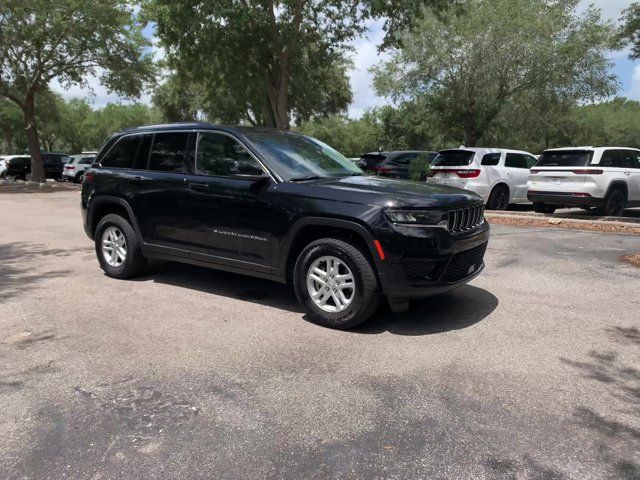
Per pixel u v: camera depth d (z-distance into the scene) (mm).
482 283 6082
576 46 22484
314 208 4527
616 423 3023
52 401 3275
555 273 6527
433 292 4375
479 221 4953
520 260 7281
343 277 4461
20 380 3557
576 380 3564
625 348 4125
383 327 4594
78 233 10055
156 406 3221
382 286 4266
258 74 18484
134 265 6125
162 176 5719
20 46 22734
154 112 46969
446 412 3143
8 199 18109
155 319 4805
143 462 2664
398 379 3574
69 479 2529
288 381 3551
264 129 5699
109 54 23266
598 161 11102
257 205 4906
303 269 4652
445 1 17281
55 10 21375
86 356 3955
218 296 5562
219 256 5312
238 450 2768
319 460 2682
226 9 15383
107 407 3205
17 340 4266
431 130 28750
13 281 6188
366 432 2932
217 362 3855
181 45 17031
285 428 2975
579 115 36188
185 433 2926
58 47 23391
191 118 33344
